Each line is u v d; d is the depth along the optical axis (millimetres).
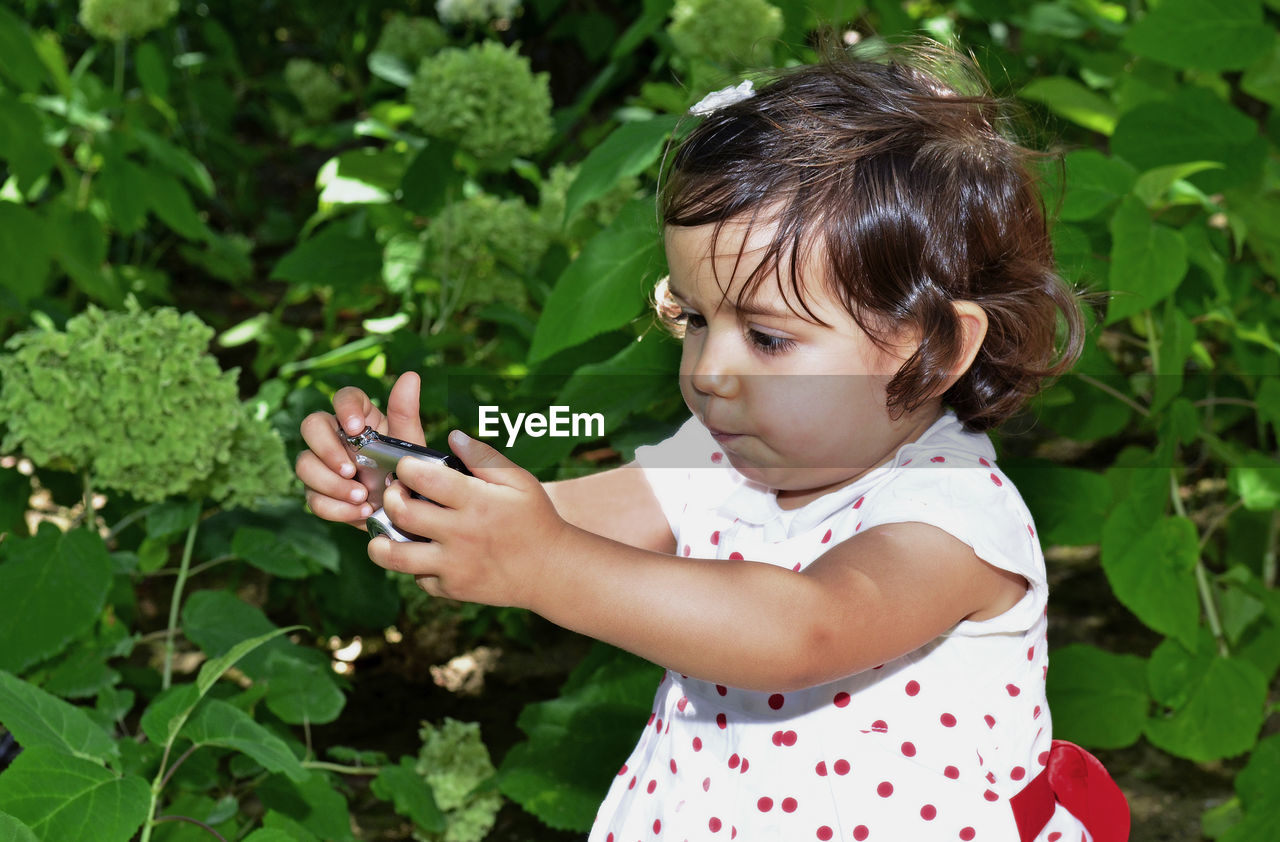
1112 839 1195
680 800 1137
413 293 2607
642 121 1651
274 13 5195
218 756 1703
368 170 2553
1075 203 1644
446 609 2465
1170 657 1830
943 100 1074
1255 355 2180
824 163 967
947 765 1051
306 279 2414
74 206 2922
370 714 2387
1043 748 1136
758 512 1168
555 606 871
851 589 925
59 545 1568
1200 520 2736
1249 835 1665
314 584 2205
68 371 1532
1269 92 1992
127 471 1558
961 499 1009
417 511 850
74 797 1141
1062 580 2830
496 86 2195
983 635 1060
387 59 2723
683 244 979
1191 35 1828
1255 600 1999
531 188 2965
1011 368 1105
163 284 3432
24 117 2389
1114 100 2393
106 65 3896
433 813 1756
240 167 4324
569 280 1598
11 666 1479
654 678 1852
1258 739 2285
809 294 953
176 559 2531
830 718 1071
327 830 1612
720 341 986
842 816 1051
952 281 1011
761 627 880
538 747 1823
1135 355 2770
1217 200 2359
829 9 2258
